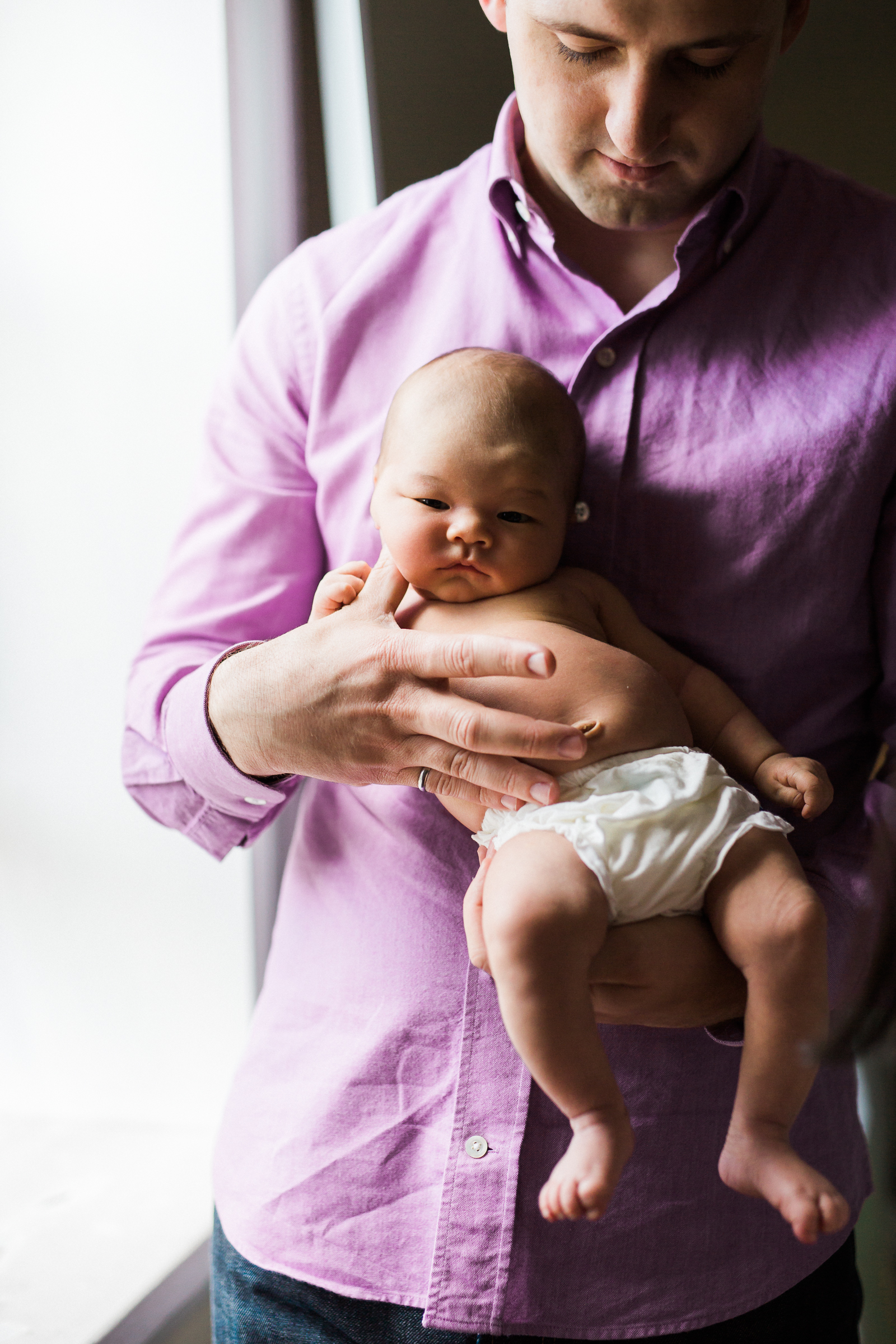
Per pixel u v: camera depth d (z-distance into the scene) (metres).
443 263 1.11
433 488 0.96
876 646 1.04
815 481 0.97
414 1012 0.98
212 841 1.14
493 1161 0.94
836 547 0.98
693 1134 0.95
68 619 1.84
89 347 1.77
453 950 0.98
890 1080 0.71
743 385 1.00
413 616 1.02
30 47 1.72
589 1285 0.93
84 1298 1.48
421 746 0.91
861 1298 1.14
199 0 1.65
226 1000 1.88
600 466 1.03
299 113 1.71
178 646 1.16
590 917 0.81
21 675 1.86
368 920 1.02
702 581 1.00
